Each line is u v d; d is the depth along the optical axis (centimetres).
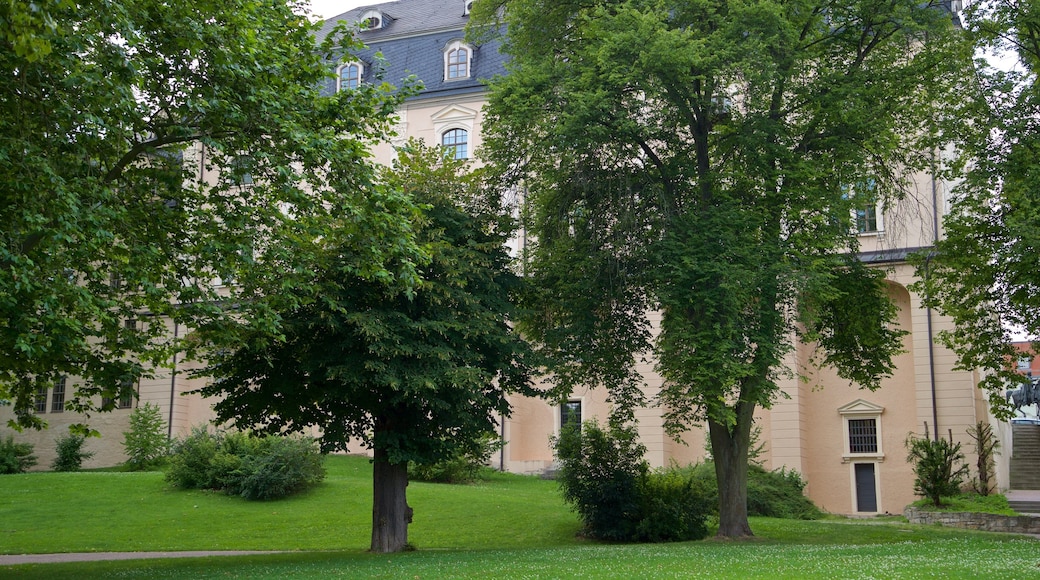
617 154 2523
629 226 2469
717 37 2297
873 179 2742
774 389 2316
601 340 2580
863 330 2755
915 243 3853
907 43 2595
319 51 1972
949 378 3778
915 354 3850
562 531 2838
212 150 1852
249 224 1838
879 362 2859
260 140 1794
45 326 1530
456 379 2078
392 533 2341
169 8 1645
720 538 2478
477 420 2352
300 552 2398
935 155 2975
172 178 1852
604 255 2483
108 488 3428
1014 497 3647
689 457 4234
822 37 2531
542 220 2686
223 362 2242
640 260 2503
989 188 2502
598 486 2728
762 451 3684
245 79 1720
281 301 1906
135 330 1909
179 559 2156
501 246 2564
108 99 1558
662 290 2319
